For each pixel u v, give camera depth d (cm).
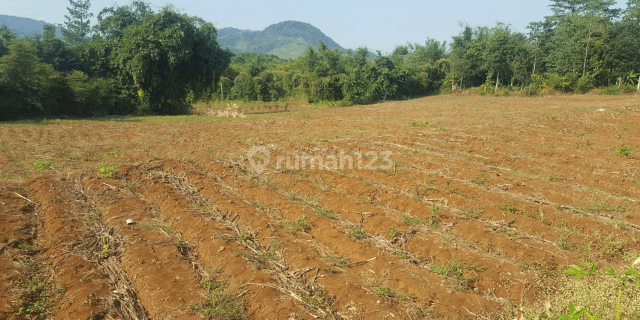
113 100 2689
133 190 912
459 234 704
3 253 602
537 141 1381
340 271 588
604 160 1137
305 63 4919
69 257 597
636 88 3030
